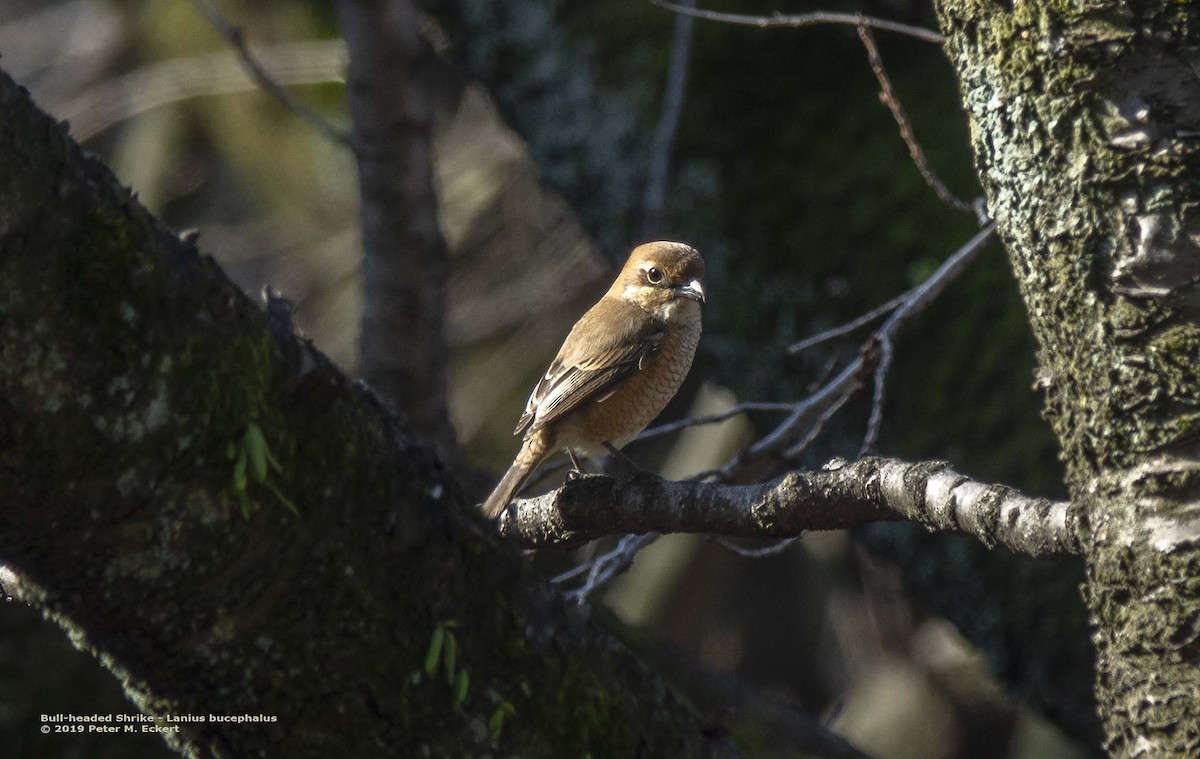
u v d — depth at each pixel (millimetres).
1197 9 4652
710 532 6316
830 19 7910
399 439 5207
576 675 5652
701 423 8328
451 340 18859
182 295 4492
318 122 11805
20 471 4352
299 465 4848
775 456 8086
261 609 4902
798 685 21625
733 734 10398
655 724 5934
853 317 9766
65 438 4352
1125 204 4801
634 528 6762
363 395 5191
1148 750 4832
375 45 11875
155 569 4695
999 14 5055
